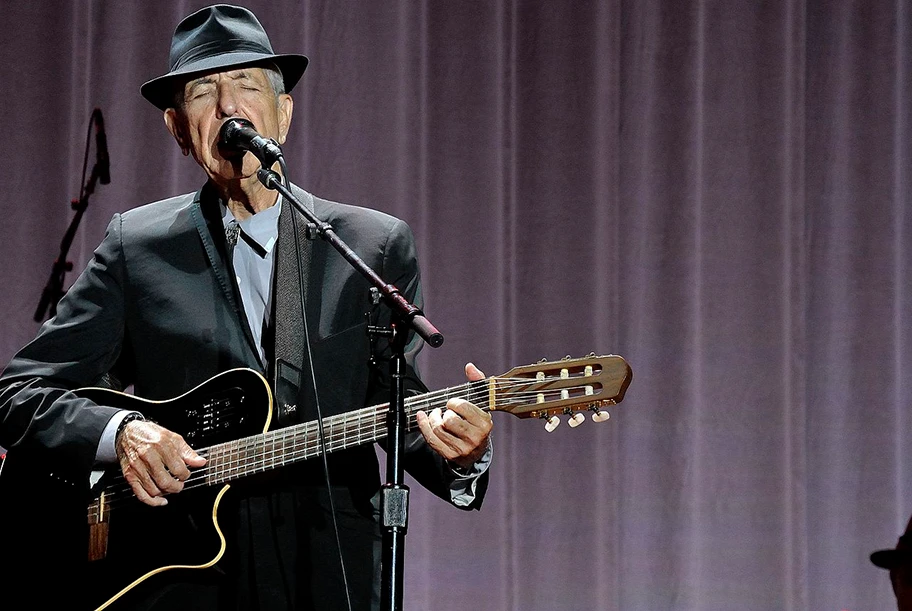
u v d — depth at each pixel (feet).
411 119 35.78
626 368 19.49
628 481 35.81
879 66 37.47
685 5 36.78
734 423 35.86
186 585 19.26
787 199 36.22
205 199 21.22
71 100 35.47
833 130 37.68
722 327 36.27
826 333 37.19
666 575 35.35
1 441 20.63
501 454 34.96
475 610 34.50
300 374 20.01
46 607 20.03
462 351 35.35
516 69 36.83
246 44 20.98
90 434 19.67
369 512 19.90
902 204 37.47
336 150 35.81
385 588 16.85
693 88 36.45
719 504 35.65
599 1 36.45
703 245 36.55
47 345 20.81
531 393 19.66
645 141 36.68
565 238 36.04
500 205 35.70
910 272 37.40
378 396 20.56
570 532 35.04
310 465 19.94
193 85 20.61
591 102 36.24
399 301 17.40
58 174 35.32
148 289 20.57
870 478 36.47
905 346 37.29
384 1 36.17
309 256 20.52
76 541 20.27
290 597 18.97
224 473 19.70
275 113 21.24
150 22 35.73
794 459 35.65
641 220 36.52
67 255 34.99
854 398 36.81
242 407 19.92
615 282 36.14
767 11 36.94
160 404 20.25
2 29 35.50
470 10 36.45
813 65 37.81
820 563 36.55
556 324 35.81
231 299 20.39
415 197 35.60
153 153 35.42
